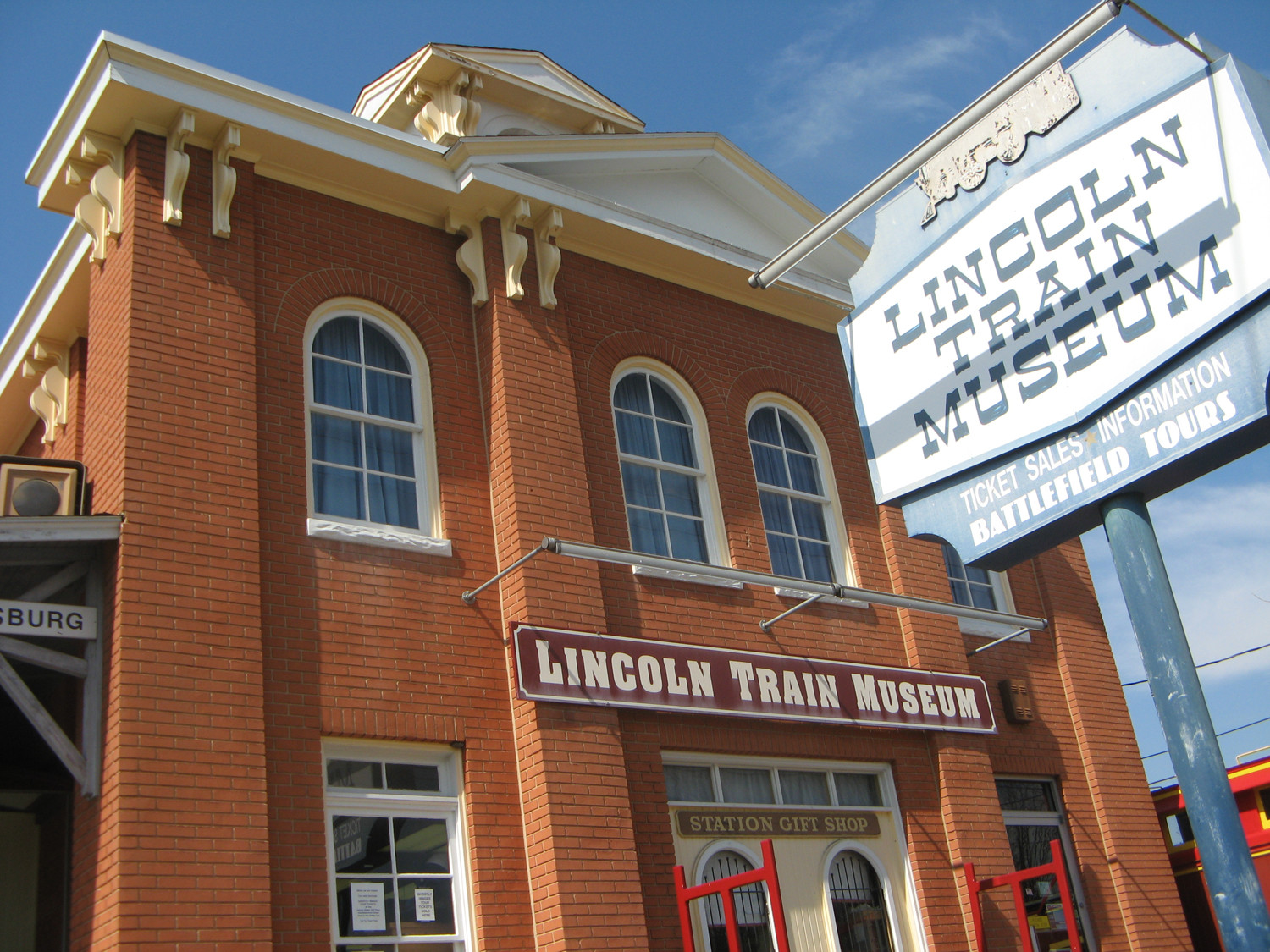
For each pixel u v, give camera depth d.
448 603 10.27
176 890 7.89
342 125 10.92
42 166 10.57
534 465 10.95
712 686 10.99
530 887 9.63
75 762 8.16
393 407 10.98
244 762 8.50
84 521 8.54
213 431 9.40
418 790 9.66
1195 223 7.25
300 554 9.68
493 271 11.62
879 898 11.68
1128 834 13.84
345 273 11.00
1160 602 7.04
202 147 10.35
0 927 9.23
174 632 8.59
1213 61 7.35
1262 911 6.17
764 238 14.22
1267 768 14.44
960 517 8.24
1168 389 7.21
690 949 9.58
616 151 12.66
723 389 13.09
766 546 12.52
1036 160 8.26
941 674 12.79
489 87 13.78
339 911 8.86
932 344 8.67
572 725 10.04
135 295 9.49
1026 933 11.35
